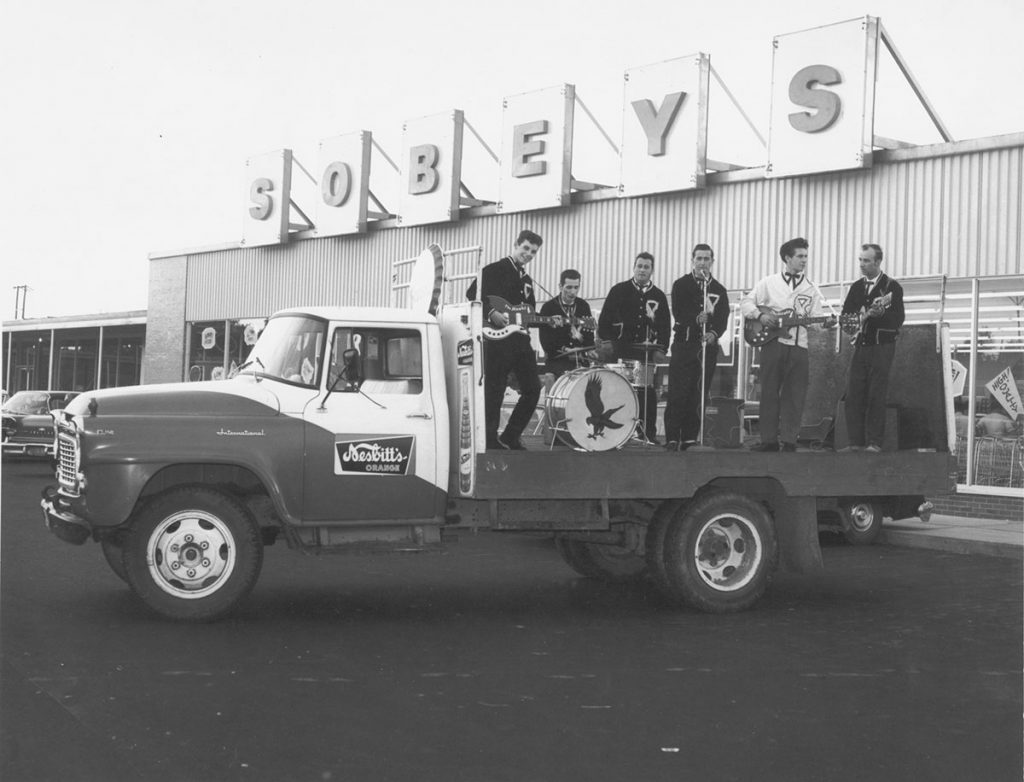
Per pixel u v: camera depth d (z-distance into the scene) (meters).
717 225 18.77
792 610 9.28
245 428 8.18
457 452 8.73
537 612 8.91
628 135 19.66
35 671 6.43
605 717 5.80
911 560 12.77
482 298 9.48
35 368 47.59
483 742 5.32
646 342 10.27
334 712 5.77
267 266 28.20
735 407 11.06
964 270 15.88
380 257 25.22
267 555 11.87
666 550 9.03
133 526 7.93
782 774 4.96
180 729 5.39
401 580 10.41
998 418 16.05
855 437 10.26
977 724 5.81
